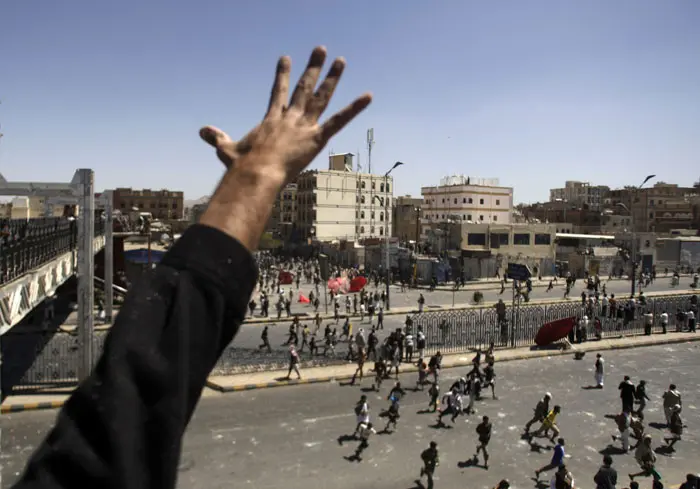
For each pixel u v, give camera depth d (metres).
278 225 101.06
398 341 24.98
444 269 57.19
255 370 23.88
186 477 14.02
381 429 17.61
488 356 22.61
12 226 16.72
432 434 17.31
